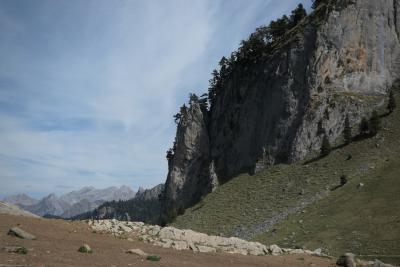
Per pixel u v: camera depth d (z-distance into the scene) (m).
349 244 71.88
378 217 77.75
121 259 24.55
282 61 149.50
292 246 78.12
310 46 143.12
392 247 65.88
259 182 127.81
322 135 126.62
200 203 138.75
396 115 118.38
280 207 103.69
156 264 24.20
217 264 27.75
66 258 22.61
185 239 37.41
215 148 173.38
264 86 155.88
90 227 35.72
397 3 150.38
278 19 176.50
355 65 137.75
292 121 136.88
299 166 122.50
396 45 144.62
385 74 138.62
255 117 155.25
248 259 32.56
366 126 117.75
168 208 158.62
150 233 37.31
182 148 181.25
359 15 143.50
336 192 96.44
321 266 34.00
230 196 129.25
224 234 102.38
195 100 197.88
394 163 97.31
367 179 95.44
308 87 137.25
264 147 140.75
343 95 131.38
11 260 20.34
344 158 111.38
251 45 174.75
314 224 85.38
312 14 156.62
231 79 183.38
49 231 30.84
